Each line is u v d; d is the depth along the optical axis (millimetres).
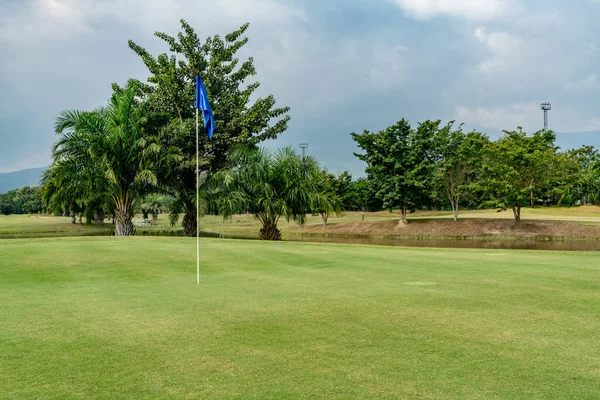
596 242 37969
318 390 4289
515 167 43438
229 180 27594
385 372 4727
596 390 4293
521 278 10602
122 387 4383
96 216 59469
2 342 5785
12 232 49188
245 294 8797
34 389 4344
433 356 5215
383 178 48562
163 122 29438
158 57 31109
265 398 4117
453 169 48812
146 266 12539
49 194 32125
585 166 67938
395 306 7711
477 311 7348
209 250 16234
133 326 6508
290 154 30094
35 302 8125
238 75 32812
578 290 9102
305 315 7102
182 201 30672
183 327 6445
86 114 25359
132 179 26906
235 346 5590
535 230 43156
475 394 4199
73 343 5738
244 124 30562
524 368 4848
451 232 46000
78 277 10883
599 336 6004
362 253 16000
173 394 4219
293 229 56812
